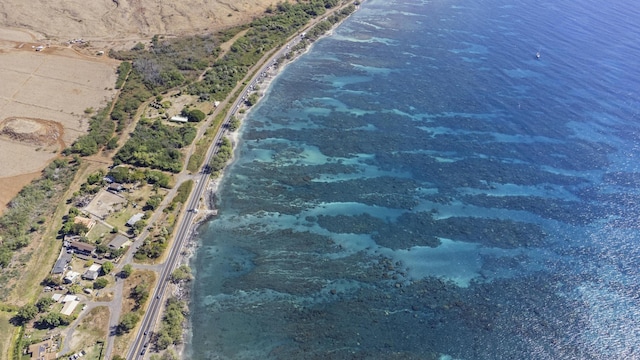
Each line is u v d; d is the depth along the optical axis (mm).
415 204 171750
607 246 157000
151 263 147125
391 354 125750
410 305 138250
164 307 134500
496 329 132250
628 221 165875
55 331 125000
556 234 161125
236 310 136000
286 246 155500
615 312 136875
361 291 141875
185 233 159000
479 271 148750
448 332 131375
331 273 147000
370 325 132625
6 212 159250
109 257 146875
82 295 134750
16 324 126125
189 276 143500
